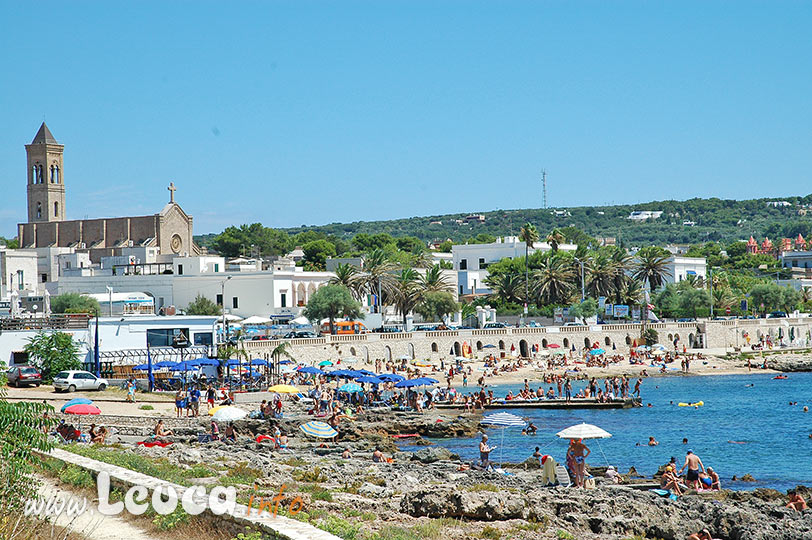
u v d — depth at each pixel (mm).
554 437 72688
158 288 154125
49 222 197125
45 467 30734
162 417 67438
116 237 190500
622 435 73625
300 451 58062
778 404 95188
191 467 40125
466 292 197125
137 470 32438
